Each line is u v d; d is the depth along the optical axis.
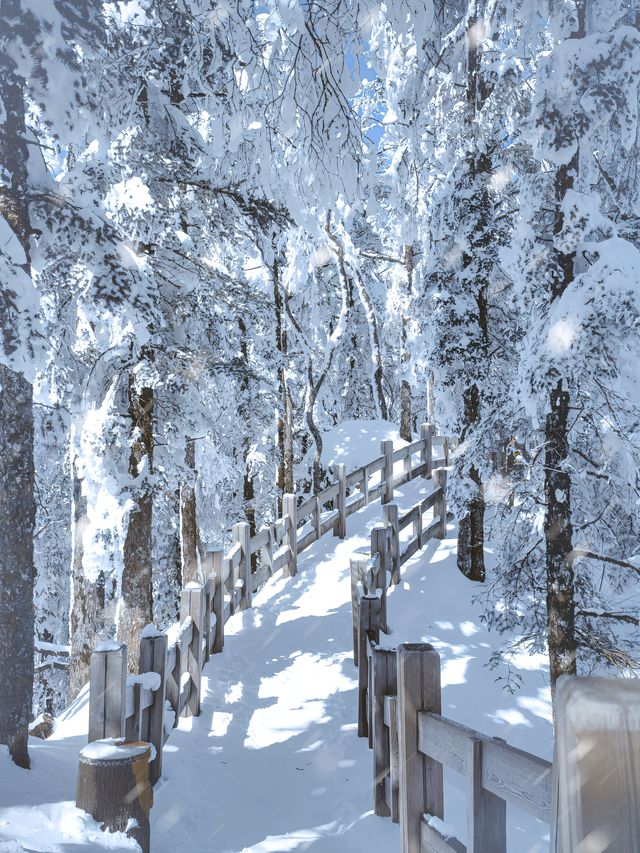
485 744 2.53
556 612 6.79
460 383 13.27
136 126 8.38
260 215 9.60
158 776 5.39
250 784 5.78
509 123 11.72
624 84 6.08
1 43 4.74
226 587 10.66
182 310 9.85
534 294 6.65
